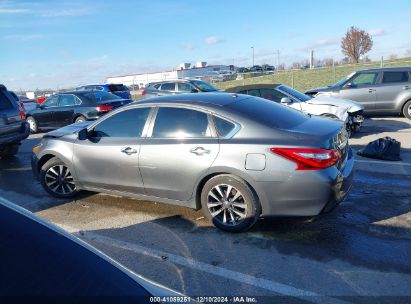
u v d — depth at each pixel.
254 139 4.16
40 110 13.52
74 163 5.50
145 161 4.77
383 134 9.87
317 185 3.91
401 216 4.66
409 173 6.39
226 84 33.72
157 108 4.86
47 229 1.76
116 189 5.22
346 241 4.07
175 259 3.88
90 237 4.48
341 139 4.39
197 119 4.55
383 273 3.45
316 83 26.61
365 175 6.37
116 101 12.84
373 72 12.13
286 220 4.63
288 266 3.64
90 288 1.53
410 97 11.70
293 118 4.63
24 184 6.90
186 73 58.47
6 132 8.67
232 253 3.94
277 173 4.00
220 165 4.25
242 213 4.27
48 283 1.46
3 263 1.47
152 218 4.96
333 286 3.29
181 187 4.60
